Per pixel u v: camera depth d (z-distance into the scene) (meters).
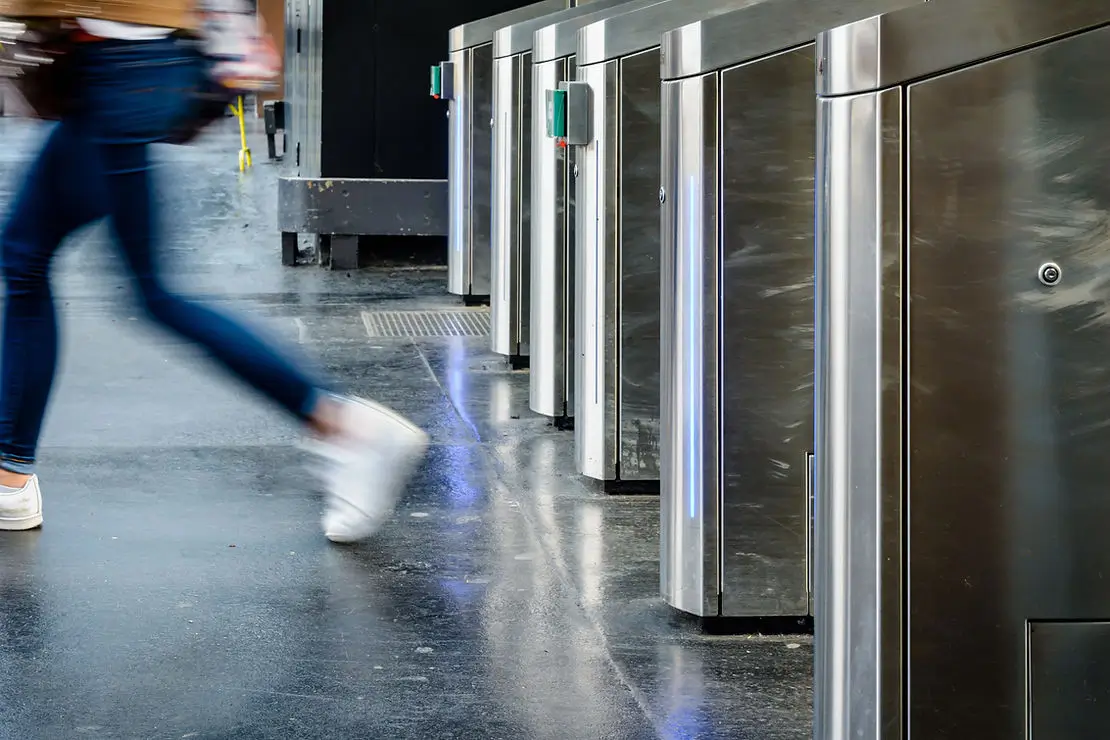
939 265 2.13
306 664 3.39
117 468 5.11
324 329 7.93
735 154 3.52
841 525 2.21
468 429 5.82
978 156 2.12
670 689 3.26
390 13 10.20
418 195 10.13
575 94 4.77
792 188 3.54
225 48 4.05
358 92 10.24
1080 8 2.10
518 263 6.94
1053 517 2.18
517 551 4.27
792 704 3.18
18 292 4.25
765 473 3.60
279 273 9.94
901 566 2.19
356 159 10.30
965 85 2.11
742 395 3.58
